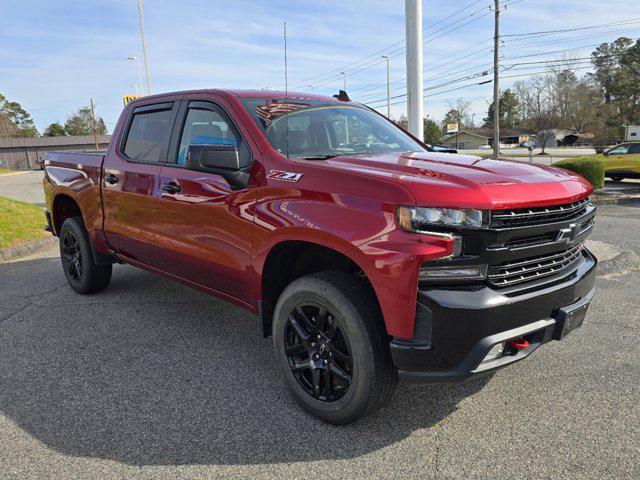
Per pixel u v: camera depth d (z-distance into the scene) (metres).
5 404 3.17
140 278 6.11
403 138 4.09
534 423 2.91
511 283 2.59
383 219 2.51
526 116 98.12
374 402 2.71
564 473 2.46
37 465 2.57
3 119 106.19
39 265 7.04
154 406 3.13
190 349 4.00
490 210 2.43
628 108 89.38
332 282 2.74
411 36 10.62
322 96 4.26
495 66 36.72
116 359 3.82
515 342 2.65
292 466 2.55
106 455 2.65
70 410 3.09
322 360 2.90
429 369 2.50
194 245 3.65
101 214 4.70
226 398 3.23
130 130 4.50
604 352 3.84
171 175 3.81
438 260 2.40
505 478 2.44
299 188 2.89
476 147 98.81
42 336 4.30
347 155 3.33
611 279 5.82
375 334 2.63
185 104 3.94
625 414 2.98
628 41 95.12
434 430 2.86
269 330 3.32
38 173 47.09
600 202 14.36
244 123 3.39
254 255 3.16
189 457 2.63
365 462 2.58
